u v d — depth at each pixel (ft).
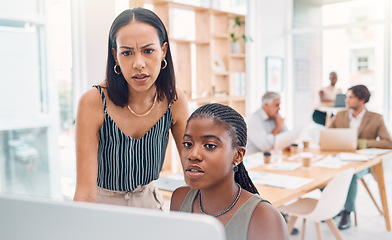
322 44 22.97
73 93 10.30
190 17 16.56
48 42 13.25
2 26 12.87
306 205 9.56
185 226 1.42
